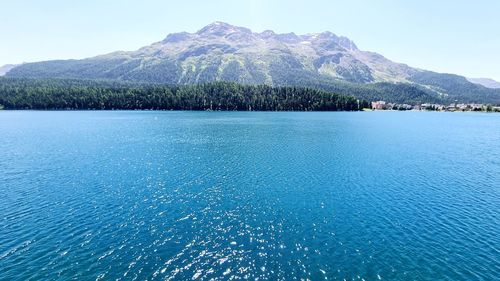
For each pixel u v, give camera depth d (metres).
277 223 41.72
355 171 69.25
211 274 30.30
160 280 29.36
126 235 37.91
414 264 32.38
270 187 56.97
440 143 112.81
